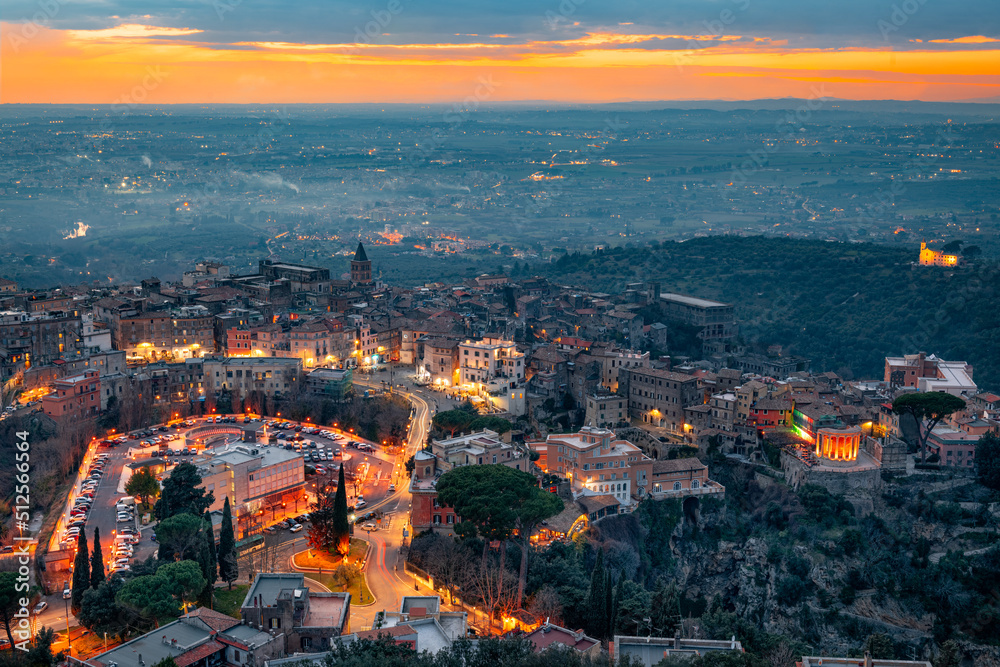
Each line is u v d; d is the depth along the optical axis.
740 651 191.75
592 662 184.12
